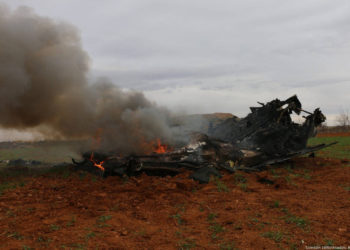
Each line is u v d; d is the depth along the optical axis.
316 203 7.00
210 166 10.72
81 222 5.86
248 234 5.08
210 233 5.19
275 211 6.43
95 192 8.35
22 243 4.77
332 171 11.23
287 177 10.34
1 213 6.49
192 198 7.66
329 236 4.94
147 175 10.73
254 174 10.91
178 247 4.60
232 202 7.22
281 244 4.64
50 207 6.96
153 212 6.50
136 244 4.73
